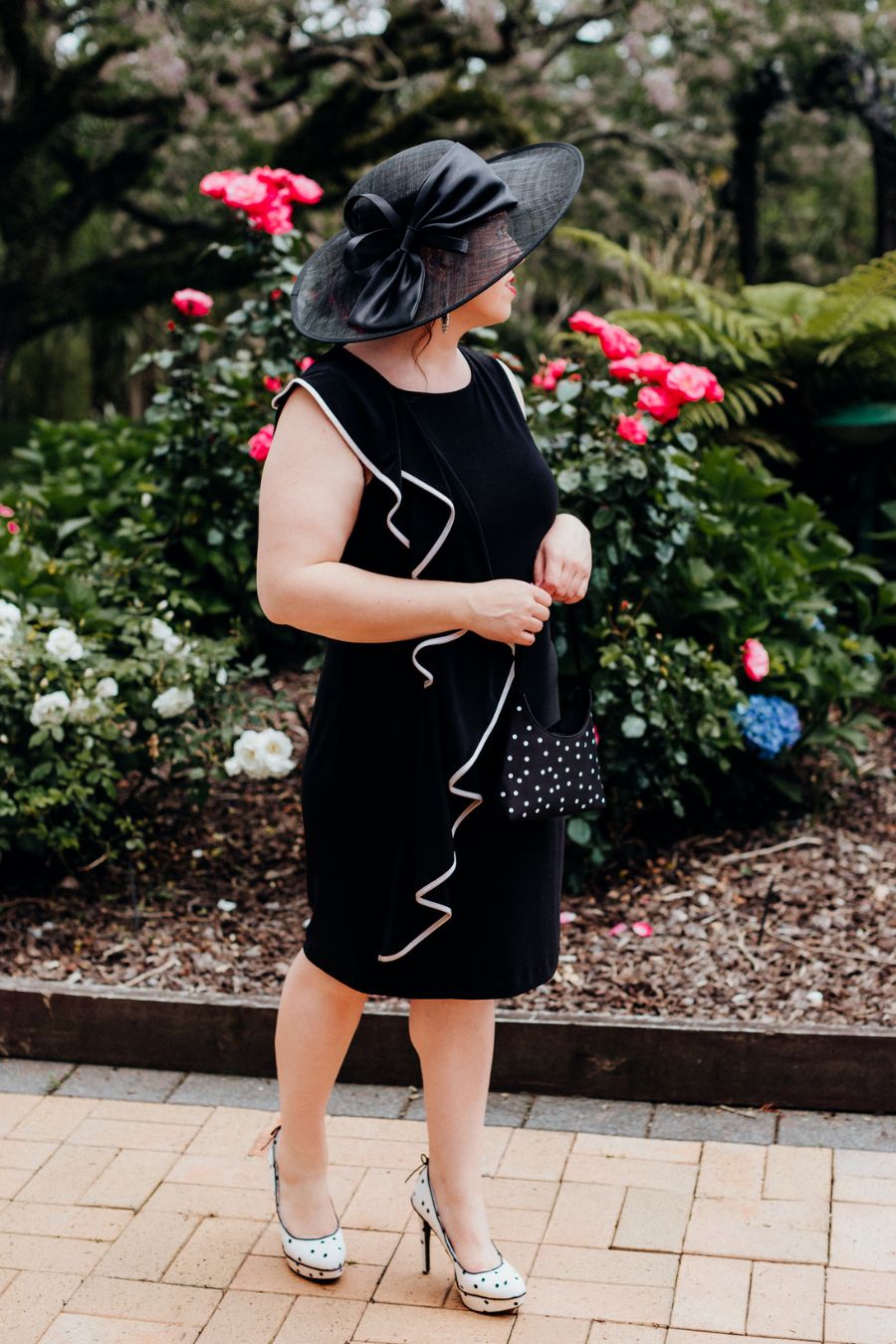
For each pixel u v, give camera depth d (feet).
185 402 14.20
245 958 10.38
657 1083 8.89
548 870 6.68
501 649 6.40
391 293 6.04
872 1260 7.19
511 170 6.76
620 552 11.35
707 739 11.75
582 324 11.14
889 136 28.94
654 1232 7.50
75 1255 7.42
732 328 17.74
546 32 36.04
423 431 6.20
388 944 6.31
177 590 14.03
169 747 11.45
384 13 34.24
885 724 14.79
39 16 34.40
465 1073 6.84
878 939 10.35
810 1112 8.71
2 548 15.16
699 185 39.09
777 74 30.94
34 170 36.19
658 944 10.42
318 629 6.08
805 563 14.23
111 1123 8.77
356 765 6.37
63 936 10.67
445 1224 6.96
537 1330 6.77
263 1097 9.10
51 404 51.93
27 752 11.19
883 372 17.40
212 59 33.47
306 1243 7.16
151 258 35.73
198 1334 6.80
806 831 12.32
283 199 13.62
